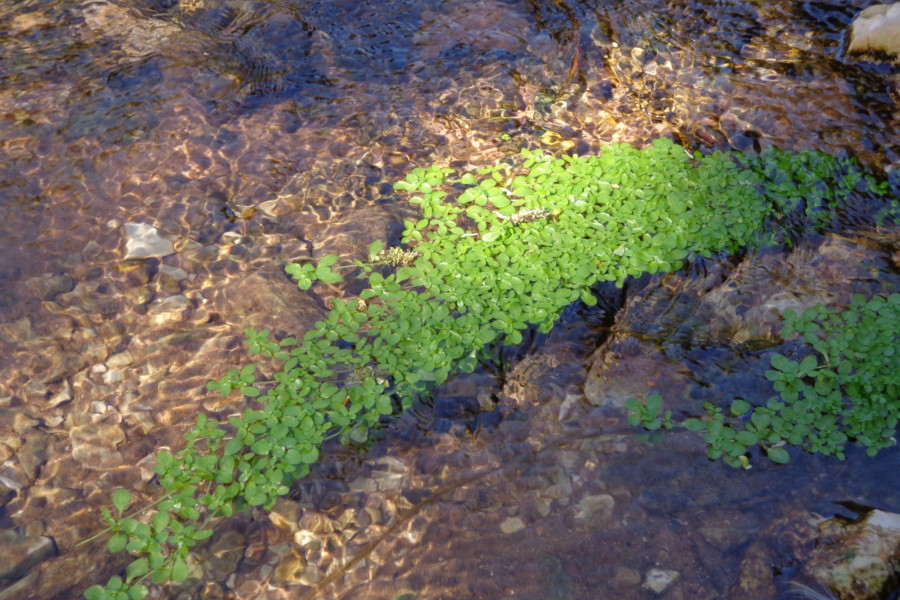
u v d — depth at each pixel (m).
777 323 2.06
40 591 1.89
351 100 2.43
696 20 2.52
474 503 1.94
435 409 2.03
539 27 2.54
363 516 1.94
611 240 2.15
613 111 2.38
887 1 2.48
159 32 2.54
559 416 2.01
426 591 1.88
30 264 2.19
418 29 2.56
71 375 2.07
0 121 2.37
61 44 2.51
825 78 2.37
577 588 1.87
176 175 2.30
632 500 1.93
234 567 1.90
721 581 1.86
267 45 2.52
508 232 2.17
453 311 2.11
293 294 2.14
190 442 1.99
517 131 2.37
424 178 2.27
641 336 2.08
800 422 1.96
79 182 2.29
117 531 1.93
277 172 2.31
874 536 1.85
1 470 1.98
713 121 2.33
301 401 2.01
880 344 1.99
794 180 2.21
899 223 2.16
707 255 2.12
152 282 2.17
